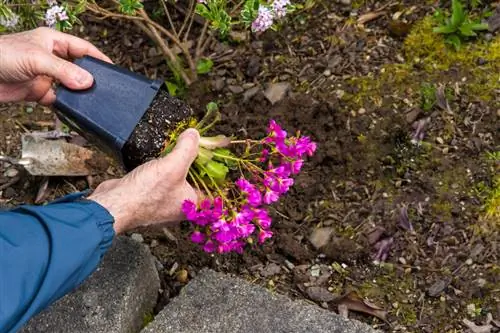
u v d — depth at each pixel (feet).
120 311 6.48
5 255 4.89
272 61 8.97
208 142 6.28
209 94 8.68
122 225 5.59
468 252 7.25
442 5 9.09
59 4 8.39
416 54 8.72
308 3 9.00
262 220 5.96
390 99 8.37
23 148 8.07
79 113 6.09
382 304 7.02
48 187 8.14
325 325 6.40
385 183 7.79
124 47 9.44
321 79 8.69
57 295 5.21
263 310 6.53
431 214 7.51
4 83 6.31
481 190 7.61
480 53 8.57
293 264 7.38
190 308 6.59
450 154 7.89
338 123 8.15
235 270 7.38
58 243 5.03
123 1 7.36
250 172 7.03
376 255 7.34
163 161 5.59
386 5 9.23
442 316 6.90
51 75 6.02
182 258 7.47
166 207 5.84
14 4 7.89
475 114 8.13
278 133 6.13
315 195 7.77
